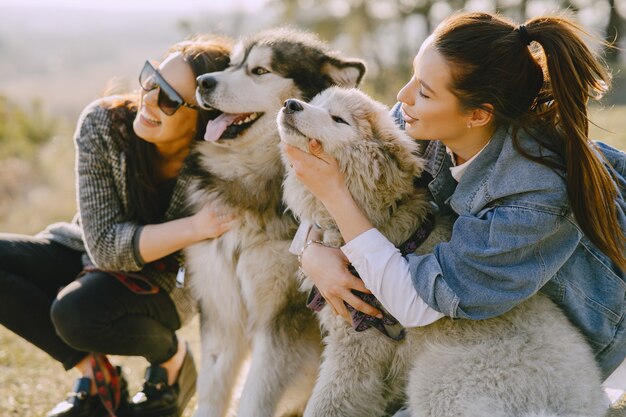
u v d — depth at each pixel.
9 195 9.57
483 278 2.09
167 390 3.14
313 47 3.23
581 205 2.07
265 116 2.98
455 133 2.24
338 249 2.42
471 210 2.23
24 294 2.98
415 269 2.17
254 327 2.96
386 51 20.94
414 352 2.37
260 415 2.75
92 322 2.85
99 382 2.98
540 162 2.09
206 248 2.93
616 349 2.40
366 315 2.35
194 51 3.07
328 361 2.49
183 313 3.24
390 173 2.35
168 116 2.83
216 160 2.96
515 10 16.58
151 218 3.06
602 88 2.20
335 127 2.30
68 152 11.31
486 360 2.12
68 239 3.25
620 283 2.32
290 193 2.56
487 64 2.10
